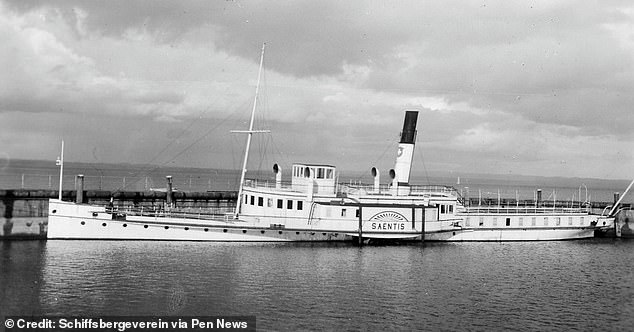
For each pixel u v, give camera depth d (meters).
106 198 70.12
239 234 62.94
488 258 63.12
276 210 64.62
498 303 46.38
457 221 70.56
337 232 64.88
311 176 64.19
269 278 50.41
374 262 58.19
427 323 41.22
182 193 74.44
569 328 41.22
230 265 53.81
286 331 38.78
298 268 54.09
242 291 46.50
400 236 66.69
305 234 64.75
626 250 72.56
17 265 51.31
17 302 42.22
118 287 46.12
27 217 64.19
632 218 85.62
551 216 76.81
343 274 52.88
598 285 52.94
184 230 61.84
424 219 67.31
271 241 63.91
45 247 57.84
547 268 59.53
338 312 42.72
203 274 50.59
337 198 65.19
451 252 65.31
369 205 65.44
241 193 66.44
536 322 42.25
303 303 44.34
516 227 74.88
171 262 53.78
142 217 61.09
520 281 53.53
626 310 45.56
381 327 40.12
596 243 77.75
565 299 48.12
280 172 66.62
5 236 63.09
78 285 46.25
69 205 60.06
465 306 45.28
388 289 48.84
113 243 59.88
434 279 52.75
